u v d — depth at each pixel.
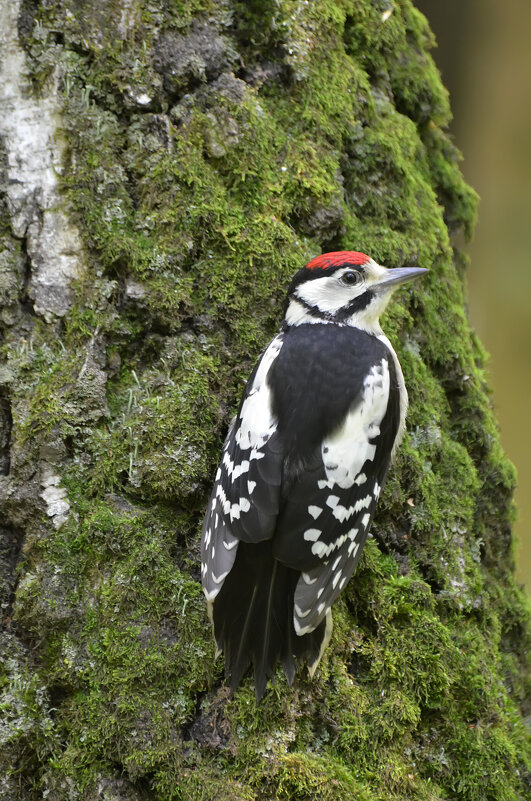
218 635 5.35
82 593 5.37
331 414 5.54
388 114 6.76
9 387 5.48
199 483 5.60
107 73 5.69
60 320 5.60
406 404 6.05
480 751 5.83
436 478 6.38
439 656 5.79
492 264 14.84
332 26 6.39
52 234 5.61
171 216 5.75
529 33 13.02
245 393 5.67
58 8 5.62
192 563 5.57
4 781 5.25
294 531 5.34
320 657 5.38
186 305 5.75
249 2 6.00
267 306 5.93
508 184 14.38
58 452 5.43
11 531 5.50
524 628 6.95
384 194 6.52
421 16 7.25
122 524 5.41
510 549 7.02
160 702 5.29
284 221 6.05
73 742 5.25
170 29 5.81
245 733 5.30
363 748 5.52
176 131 5.82
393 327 6.39
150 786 5.25
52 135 5.62
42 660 5.36
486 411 6.96
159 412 5.59
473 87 13.49
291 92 6.19
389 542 6.07
